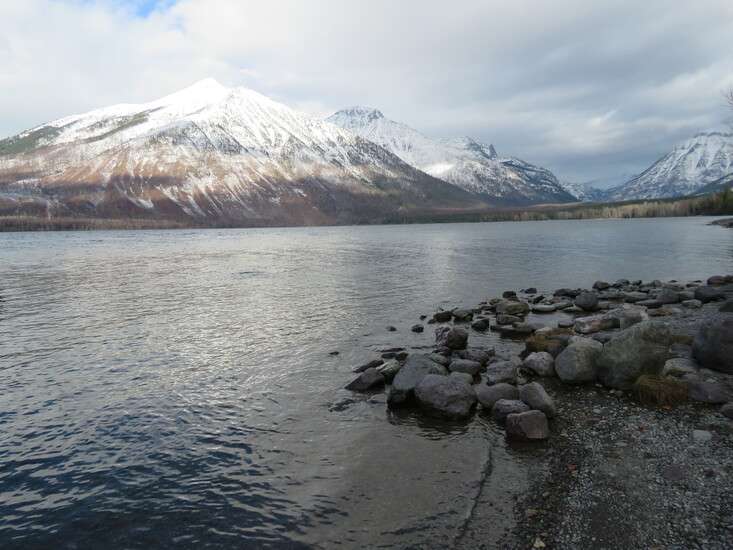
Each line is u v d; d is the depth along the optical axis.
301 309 31.47
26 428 14.25
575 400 14.92
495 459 11.70
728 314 16.62
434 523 9.39
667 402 14.09
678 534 8.52
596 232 133.00
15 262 68.12
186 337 24.72
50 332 26.19
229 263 65.00
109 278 49.25
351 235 169.25
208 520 9.77
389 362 18.50
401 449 12.45
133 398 16.52
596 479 10.48
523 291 36.97
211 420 14.64
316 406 15.52
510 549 8.52
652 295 31.50
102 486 11.12
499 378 16.34
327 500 10.33
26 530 9.57
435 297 35.38
